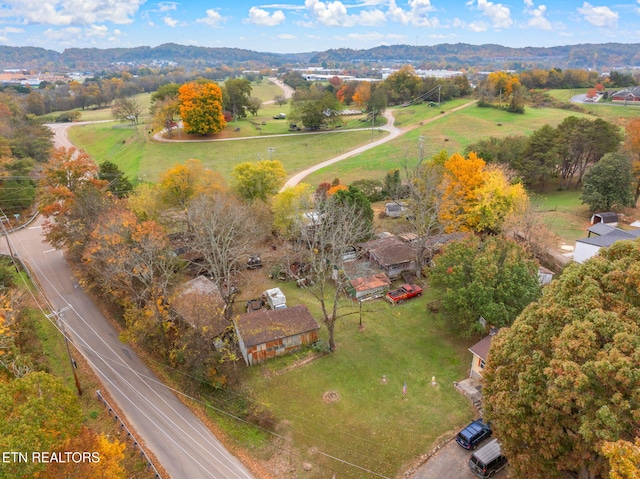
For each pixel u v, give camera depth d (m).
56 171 56.28
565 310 22.30
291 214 56.19
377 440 29.66
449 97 162.75
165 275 41.44
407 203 66.75
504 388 23.23
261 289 50.34
